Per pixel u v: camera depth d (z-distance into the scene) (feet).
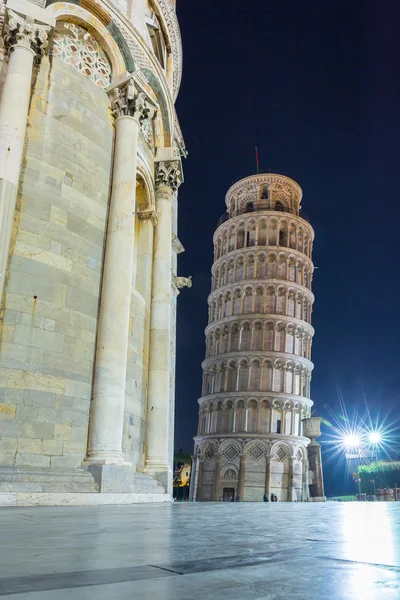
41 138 46.29
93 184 49.93
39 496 34.32
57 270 44.11
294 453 245.65
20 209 43.01
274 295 274.98
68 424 41.65
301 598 6.95
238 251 286.87
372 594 7.24
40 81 47.85
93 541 13.53
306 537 15.60
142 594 7.08
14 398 38.83
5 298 40.24
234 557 10.88
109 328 45.93
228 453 248.32
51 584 7.75
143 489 49.42
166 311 62.75
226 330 275.39
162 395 59.31
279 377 260.42
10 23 45.09
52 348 42.06
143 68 58.54
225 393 258.57
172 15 72.95
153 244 65.21
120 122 53.98
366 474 253.24
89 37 54.29
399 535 16.66
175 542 13.66
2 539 13.73
